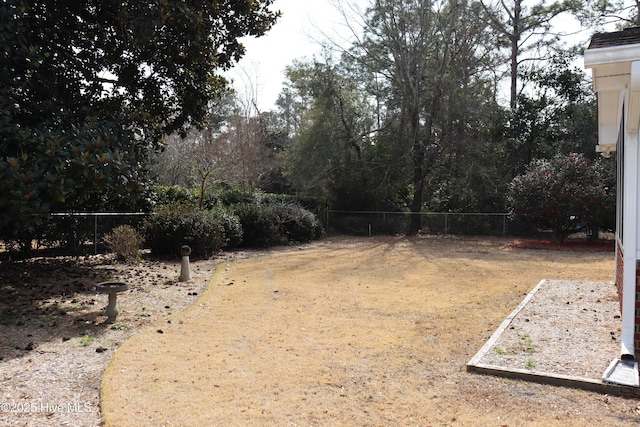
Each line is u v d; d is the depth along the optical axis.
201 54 10.07
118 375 4.34
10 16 6.96
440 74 20.38
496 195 20.94
